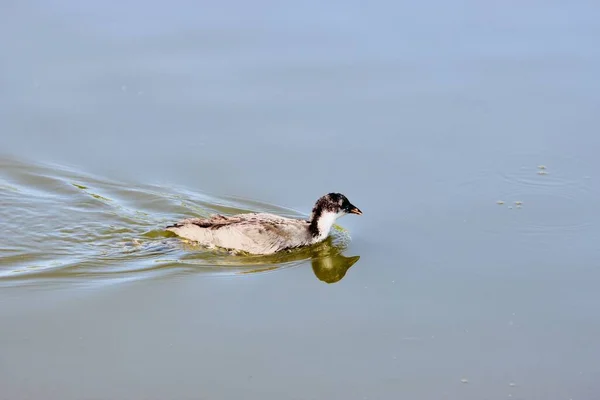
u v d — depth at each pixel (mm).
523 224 19578
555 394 13906
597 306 16484
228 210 20328
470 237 19141
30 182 21016
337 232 19906
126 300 16578
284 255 18859
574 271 17766
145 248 18781
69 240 18953
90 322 15742
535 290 17094
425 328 15797
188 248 18906
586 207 20172
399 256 18562
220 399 13609
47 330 15406
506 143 22672
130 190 20953
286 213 20281
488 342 15352
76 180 21141
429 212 20172
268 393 13789
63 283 17156
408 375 14383
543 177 21375
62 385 13789
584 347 15172
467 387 14078
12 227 19266
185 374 14227
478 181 21250
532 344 15273
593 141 22703
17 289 16812
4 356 14531
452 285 17359
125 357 14656
